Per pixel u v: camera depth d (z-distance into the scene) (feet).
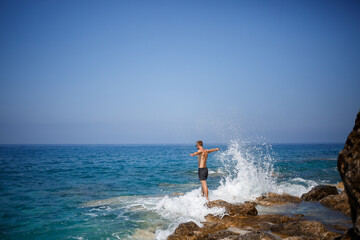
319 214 24.17
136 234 20.54
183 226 20.17
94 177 55.83
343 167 12.96
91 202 31.86
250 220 22.31
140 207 28.99
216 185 45.62
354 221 12.53
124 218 24.79
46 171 66.85
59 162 97.40
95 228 22.04
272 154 153.07
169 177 55.83
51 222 23.82
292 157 124.88
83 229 21.83
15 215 26.23
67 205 30.42
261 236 16.74
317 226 17.79
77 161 103.19
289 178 53.52
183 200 29.50
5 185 45.16
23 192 38.78
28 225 23.00
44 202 32.04
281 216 22.36
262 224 21.06
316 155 145.18
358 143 12.10
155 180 51.55
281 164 84.99
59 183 47.78
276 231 18.79
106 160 109.91
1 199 33.83
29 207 29.55
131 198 34.01
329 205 27.61
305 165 82.23
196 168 74.23
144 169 72.02
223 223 21.63
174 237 18.83
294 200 30.01
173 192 38.88
